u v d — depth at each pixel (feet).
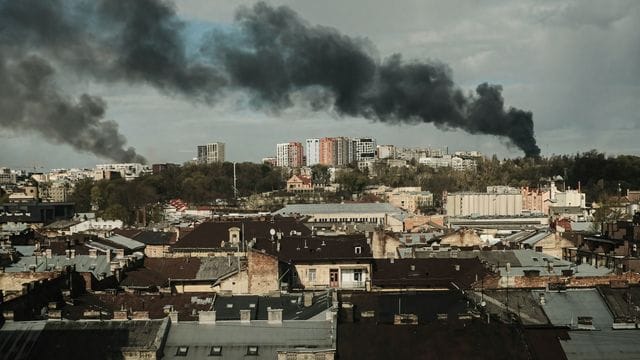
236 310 319.88
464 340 265.95
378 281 450.71
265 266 423.23
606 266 472.85
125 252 589.73
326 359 252.21
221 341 264.11
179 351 258.37
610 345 267.80
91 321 273.33
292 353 251.39
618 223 597.93
